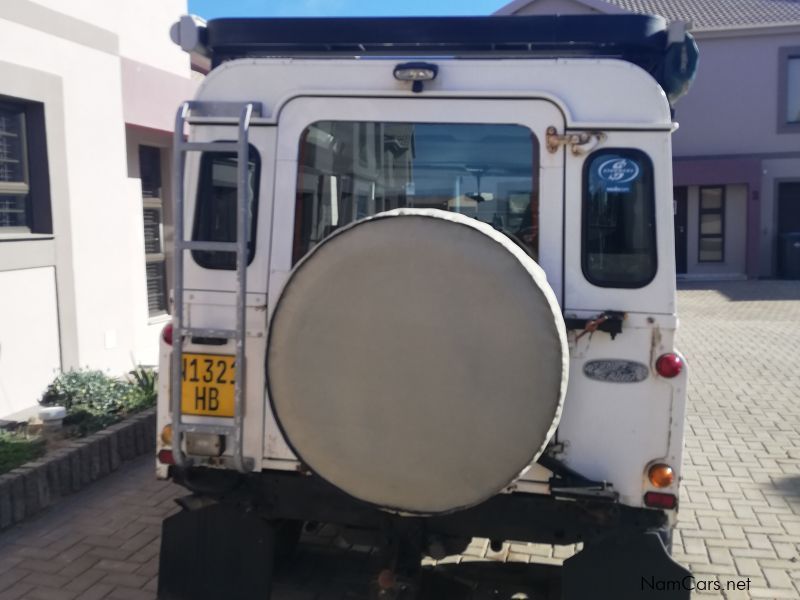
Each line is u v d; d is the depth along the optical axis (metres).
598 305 3.38
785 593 4.42
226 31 3.88
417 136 3.55
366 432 3.07
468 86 3.48
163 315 10.11
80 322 7.83
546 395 2.94
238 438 3.43
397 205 3.60
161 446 3.69
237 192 3.55
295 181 3.59
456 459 3.02
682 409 3.30
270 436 3.54
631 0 24.53
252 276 3.59
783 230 22.58
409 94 3.51
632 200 3.38
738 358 11.17
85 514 5.30
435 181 3.57
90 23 7.97
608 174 3.40
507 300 2.96
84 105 7.88
